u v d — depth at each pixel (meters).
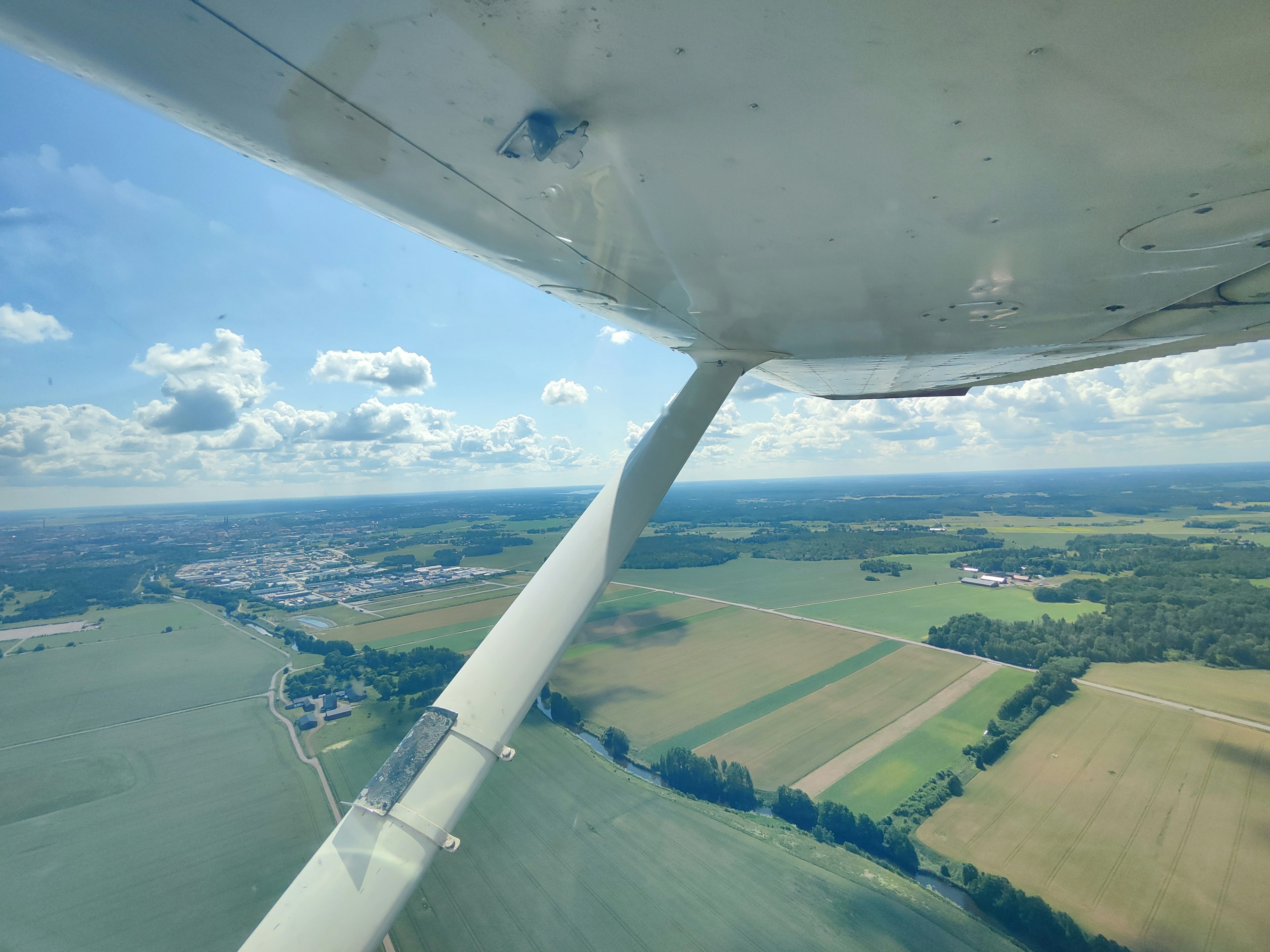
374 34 1.47
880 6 1.28
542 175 2.16
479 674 2.88
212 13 1.44
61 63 1.90
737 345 4.55
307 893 2.27
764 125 1.76
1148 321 4.20
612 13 1.33
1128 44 1.34
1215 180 1.96
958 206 2.18
